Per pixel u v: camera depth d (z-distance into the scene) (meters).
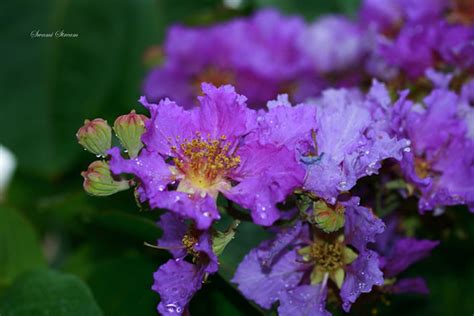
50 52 0.55
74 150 0.54
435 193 0.38
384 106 0.38
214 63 0.52
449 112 0.39
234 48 0.52
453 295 0.48
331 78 0.51
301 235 0.37
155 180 0.35
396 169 0.38
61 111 0.54
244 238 0.44
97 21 0.56
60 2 0.55
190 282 0.35
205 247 0.34
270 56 0.52
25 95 0.54
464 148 0.39
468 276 0.48
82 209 0.46
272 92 0.51
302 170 0.34
